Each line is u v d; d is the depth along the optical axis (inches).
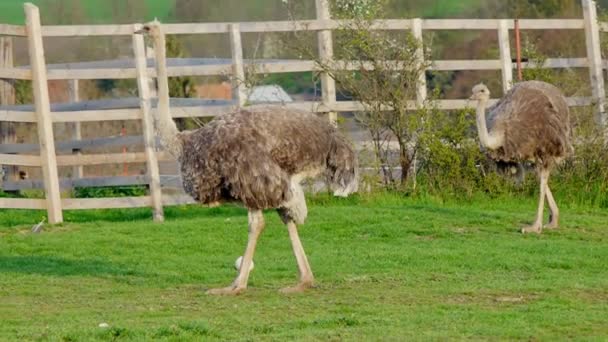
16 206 2021.4
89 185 2117.4
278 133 1330.0
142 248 1717.5
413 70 2155.5
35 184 2294.5
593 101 2262.6
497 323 1166.3
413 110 2155.5
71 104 2351.1
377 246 1704.0
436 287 1382.9
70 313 1258.6
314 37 2413.9
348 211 1967.3
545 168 1840.6
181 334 1119.0
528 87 1840.6
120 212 2186.3
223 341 1097.4
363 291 1360.7
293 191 1334.9
